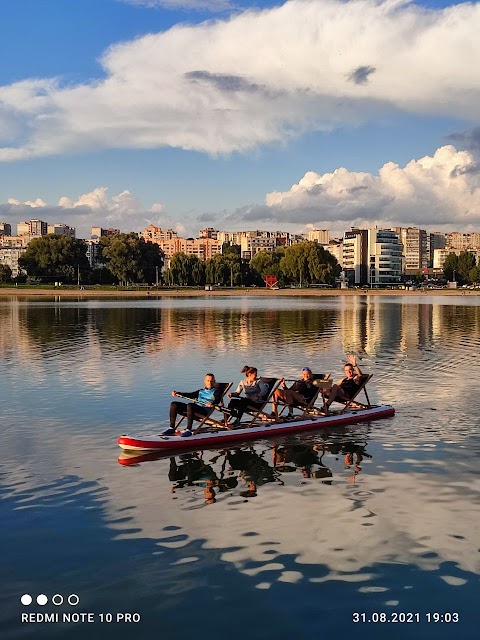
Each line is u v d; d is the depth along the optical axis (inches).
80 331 1888.5
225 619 303.1
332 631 295.0
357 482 495.8
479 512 430.3
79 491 473.7
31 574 344.2
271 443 613.9
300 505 443.8
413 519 418.0
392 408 734.5
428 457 564.1
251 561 358.0
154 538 388.2
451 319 2544.3
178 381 975.6
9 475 512.1
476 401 816.9
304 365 1161.4
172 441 593.3
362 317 2662.4
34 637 291.1
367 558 361.7
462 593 325.4
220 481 499.2
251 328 2031.3
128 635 291.9
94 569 349.1
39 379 989.2
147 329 1972.2
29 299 4840.1
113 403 805.2
